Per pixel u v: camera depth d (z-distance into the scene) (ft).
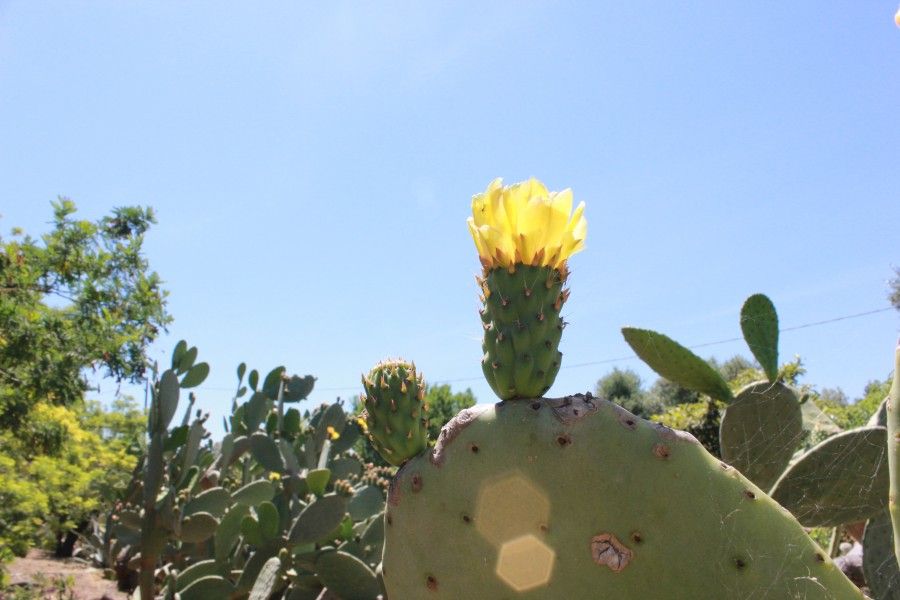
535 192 1.24
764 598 1.04
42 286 6.23
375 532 3.01
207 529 2.98
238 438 3.73
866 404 9.09
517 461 1.13
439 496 1.18
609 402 1.16
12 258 5.77
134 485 3.73
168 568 3.70
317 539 2.67
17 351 5.59
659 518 1.07
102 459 8.30
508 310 1.20
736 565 1.05
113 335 6.22
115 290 6.50
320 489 2.85
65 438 6.97
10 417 5.94
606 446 1.11
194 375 3.53
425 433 1.29
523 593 1.11
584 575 1.08
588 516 1.09
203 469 4.16
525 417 1.15
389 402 1.27
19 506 5.98
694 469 1.09
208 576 2.83
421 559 1.18
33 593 5.13
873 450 1.51
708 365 1.65
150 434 3.21
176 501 3.02
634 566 1.07
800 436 1.65
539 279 1.20
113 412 12.02
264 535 2.75
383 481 3.73
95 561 7.11
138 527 3.15
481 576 1.13
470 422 1.19
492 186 1.24
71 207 6.30
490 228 1.20
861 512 1.54
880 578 1.58
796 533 1.07
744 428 1.67
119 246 6.62
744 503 1.08
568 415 1.14
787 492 1.55
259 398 3.86
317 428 3.71
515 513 1.12
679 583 1.05
